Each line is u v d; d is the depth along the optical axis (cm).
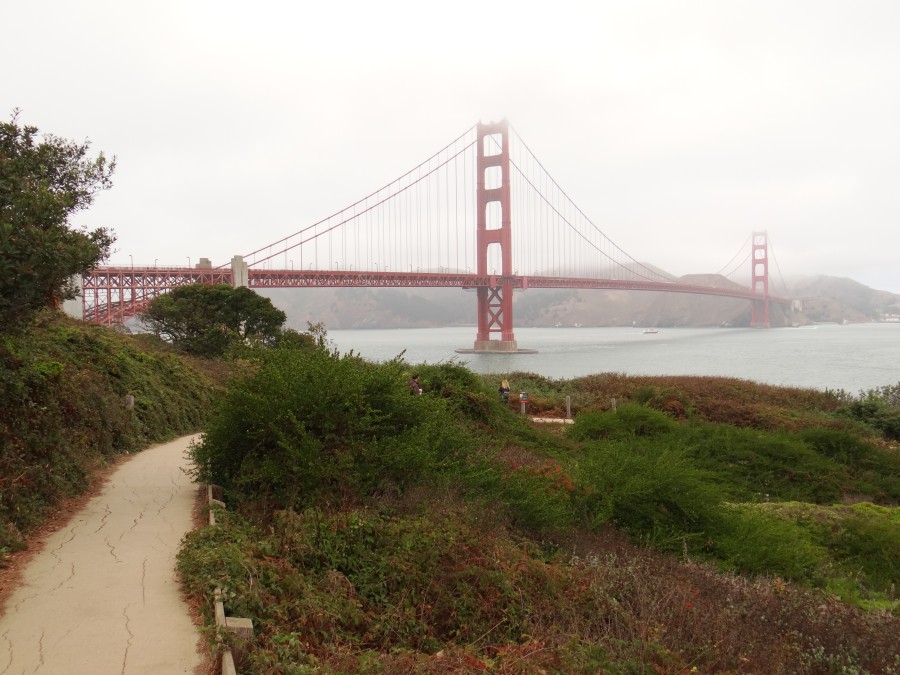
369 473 814
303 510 736
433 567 634
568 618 600
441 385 1788
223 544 638
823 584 908
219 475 918
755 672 530
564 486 1012
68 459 968
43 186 763
